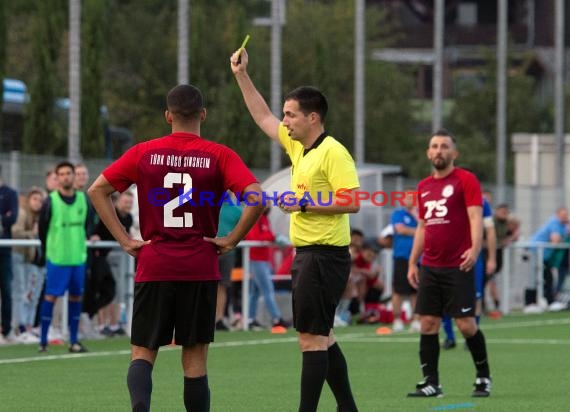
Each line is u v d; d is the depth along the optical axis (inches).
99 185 829.2
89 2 3538.4
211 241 826.2
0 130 3284.9
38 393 1213.7
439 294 1189.7
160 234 821.2
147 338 823.1
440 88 3661.4
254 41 4977.9
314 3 5713.6
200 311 824.3
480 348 1201.4
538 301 2655.0
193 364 833.5
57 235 1601.9
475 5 7549.2
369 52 5644.7
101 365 1476.4
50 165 2361.0
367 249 2304.4
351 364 1518.2
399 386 1290.6
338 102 5374.0
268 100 4899.1
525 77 6127.0
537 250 2662.4
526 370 1457.9
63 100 3558.1
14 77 4864.7
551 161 3740.2
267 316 2191.2
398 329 2076.8
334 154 931.3
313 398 931.3
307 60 5329.7
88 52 3496.6
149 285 819.4
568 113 5964.6
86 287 1843.0
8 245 1710.1
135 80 5383.9
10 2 5137.8
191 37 4074.8
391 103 5511.8
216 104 4953.3
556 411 1098.7
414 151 5575.8
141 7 5620.1
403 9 7322.8
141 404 807.1
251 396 1201.4
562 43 3946.9
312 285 932.6
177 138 828.6
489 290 2503.7
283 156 4247.0
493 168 5600.4
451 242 1176.8
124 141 3686.0
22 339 1791.3
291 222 953.5
